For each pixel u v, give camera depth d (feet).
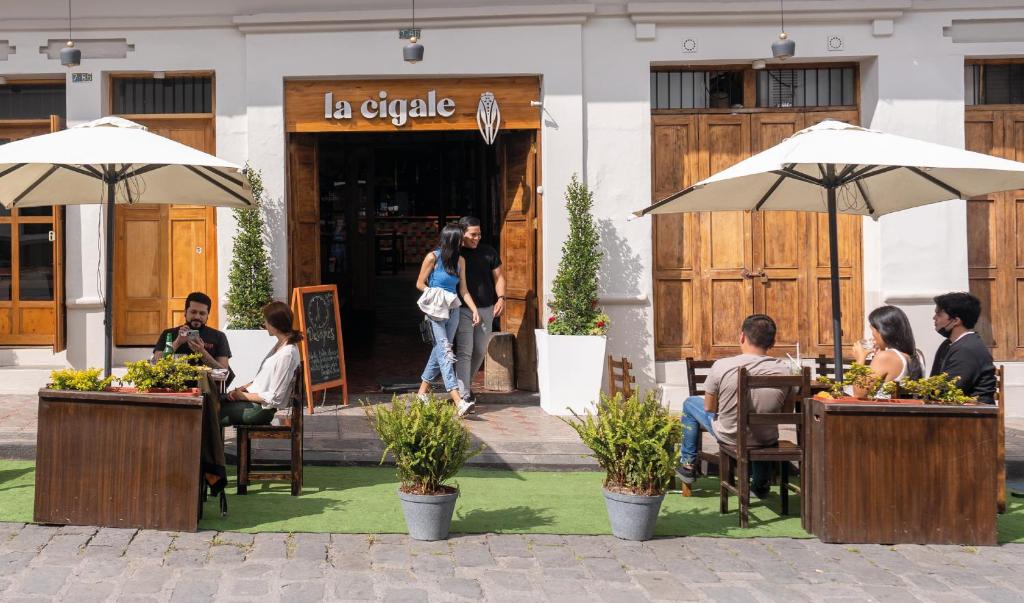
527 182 32.35
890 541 18.35
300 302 29.53
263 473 21.12
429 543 17.94
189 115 31.71
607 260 31.35
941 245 31.30
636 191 31.40
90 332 31.63
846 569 16.90
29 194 23.27
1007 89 32.27
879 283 31.32
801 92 32.42
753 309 32.30
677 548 17.99
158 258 31.81
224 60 31.17
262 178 31.01
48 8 31.04
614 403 18.84
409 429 17.94
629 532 18.30
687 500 21.71
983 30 31.30
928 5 31.01
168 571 16.08
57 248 30.91
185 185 23.49
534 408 30.81
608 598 15.31
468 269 29.76
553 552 17.58
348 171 56.39
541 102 31.53
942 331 21.49
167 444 18.22
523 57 31.17
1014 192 32.01
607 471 18.86
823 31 31.17
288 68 30.94
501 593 15.43
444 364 28.60
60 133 19.66
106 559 16.61
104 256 31.48
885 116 31.24
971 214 32.04
